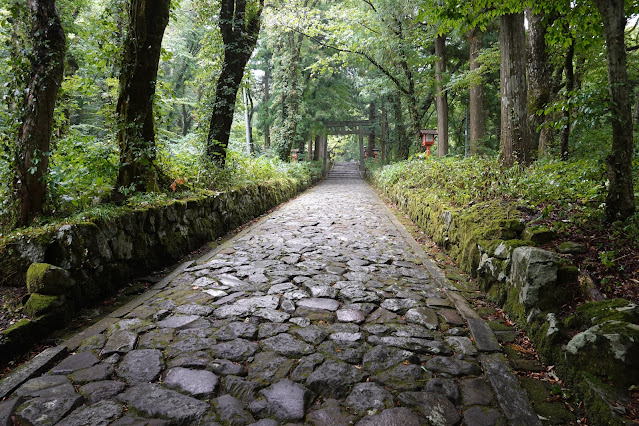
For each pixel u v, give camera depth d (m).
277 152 19.27
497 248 3.64
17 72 3.68
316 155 29.92
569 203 4.03
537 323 2.76
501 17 6.73
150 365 2.45
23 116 3.68
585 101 3.11
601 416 1.89
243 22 8.70
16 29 3.68
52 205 3.98
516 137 6.68
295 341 2.78
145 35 5.14
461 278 4.39
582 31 4.69
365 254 5.40
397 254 5.46
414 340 2.83
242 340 2.79
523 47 6.66
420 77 15.55
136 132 5.29
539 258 2.94
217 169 8.03
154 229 4.61
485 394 2.22
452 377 2.37
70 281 3.16
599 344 2.10
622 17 2.96
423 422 1.96
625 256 2.90
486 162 7.36
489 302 3.66
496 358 2.58
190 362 2.48
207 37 9.14
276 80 20.38
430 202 6.88
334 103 23.19
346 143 53.16
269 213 9.80
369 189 17.91
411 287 4.03
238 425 1.92
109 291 3.72
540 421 1.99
